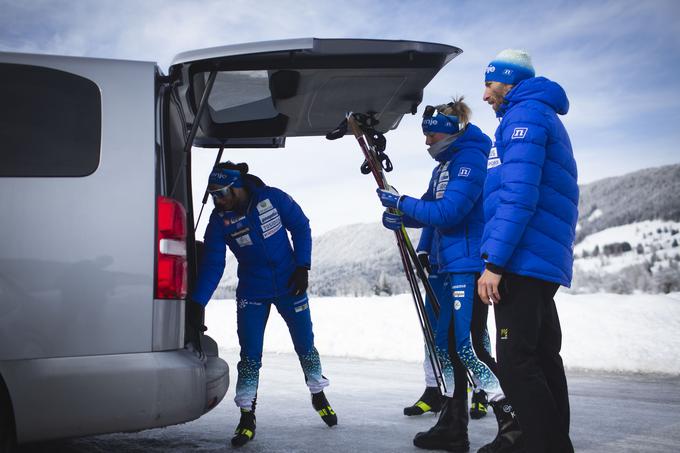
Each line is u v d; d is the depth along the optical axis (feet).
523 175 8.41
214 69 9.29
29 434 7.71
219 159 12.70
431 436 10.89
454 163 11.28
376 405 15.24
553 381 9.14
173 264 8.31
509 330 8.59
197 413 8.25
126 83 8.59
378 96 10.92
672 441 11.26
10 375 7.70
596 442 11.20
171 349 8.26
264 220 11.91
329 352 27.37
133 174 8.29
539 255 8.54
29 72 8.46
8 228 7.93
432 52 9.67
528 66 9.24
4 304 7.80
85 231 8.05
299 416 14.01
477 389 11.01
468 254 11.01
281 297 12.25
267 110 11.97
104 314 7.94
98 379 7.82
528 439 8.47
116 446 11.18
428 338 11.56
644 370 19.71
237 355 28.94
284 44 8.98
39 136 8.22
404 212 11.44
